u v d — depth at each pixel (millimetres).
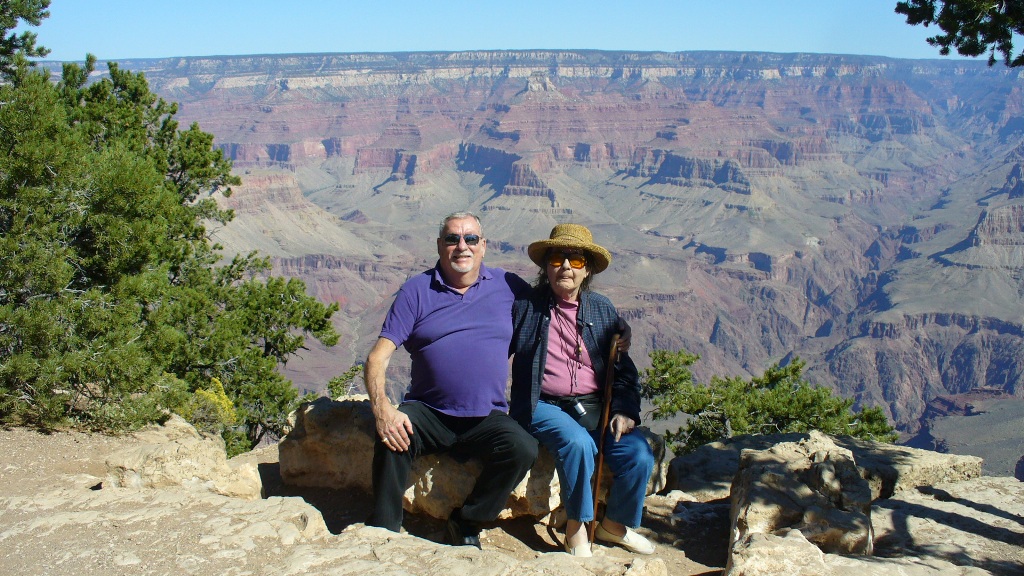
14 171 13031
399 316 8055
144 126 23938
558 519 8758
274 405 23797
